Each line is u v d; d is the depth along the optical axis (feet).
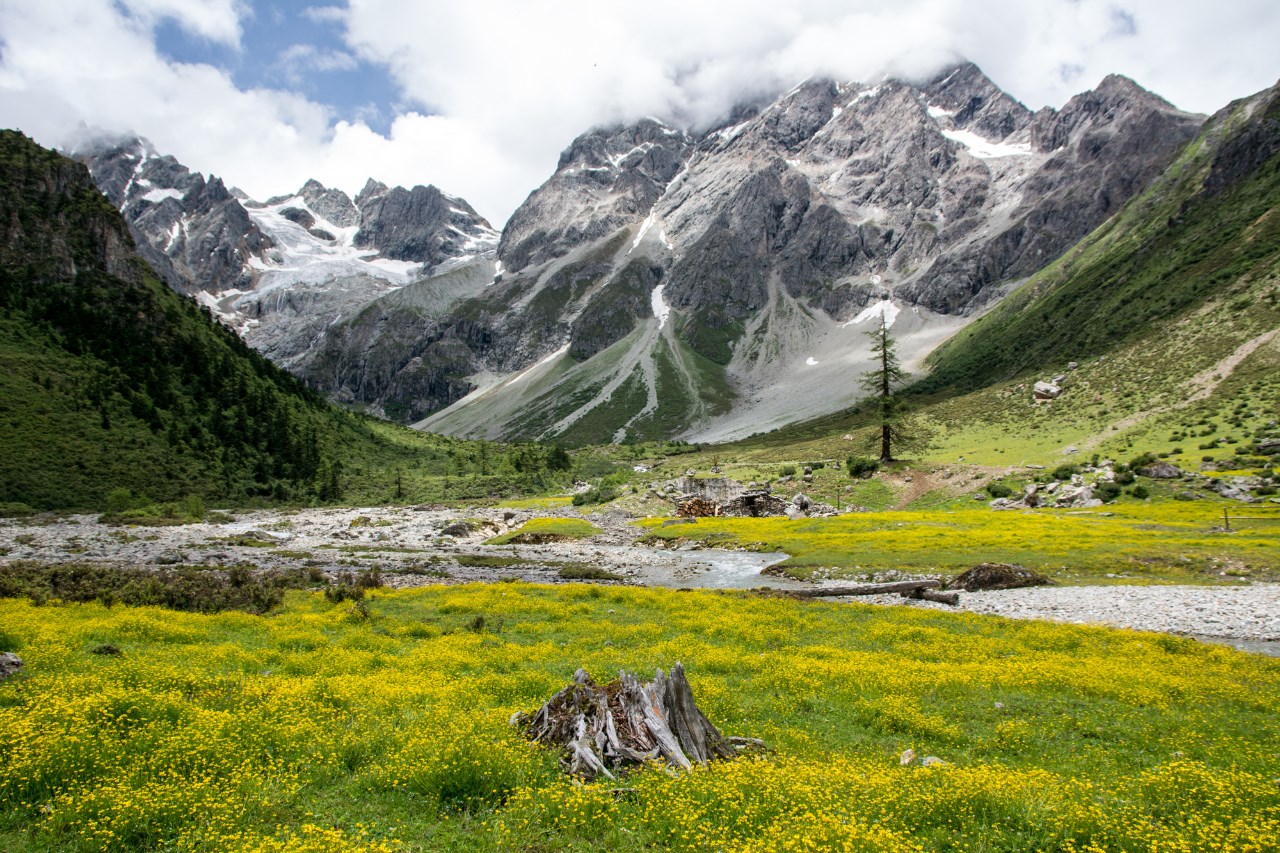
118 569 142.20
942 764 43.45
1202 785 40.09
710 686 62.54
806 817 32.32
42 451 343.87
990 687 69.05
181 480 384.88
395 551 232.12
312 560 199.41
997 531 214.90
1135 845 33.01
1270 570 149.79
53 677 52.75
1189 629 111.65
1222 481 265.54
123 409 403.95
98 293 478.18
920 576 165.37
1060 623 112.88
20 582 114.83
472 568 194.49
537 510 411.13
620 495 441.68
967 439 431.84
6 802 33.37
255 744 41.65
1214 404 352.90
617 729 42.22
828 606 125.08
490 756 38.63
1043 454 363.15
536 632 96.53
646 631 95.40
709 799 35.14
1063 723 57.67
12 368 378.53
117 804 31.50
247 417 475.72
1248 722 58.65
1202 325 458.50
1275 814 36.19
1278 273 456.86
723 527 275.80
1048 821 35.68
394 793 37.68
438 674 64.34
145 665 59.11
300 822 33.71
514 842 32.27
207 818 32.14
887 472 367.66
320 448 515.09
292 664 68.28
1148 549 171.01
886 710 57.26
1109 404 412.98
